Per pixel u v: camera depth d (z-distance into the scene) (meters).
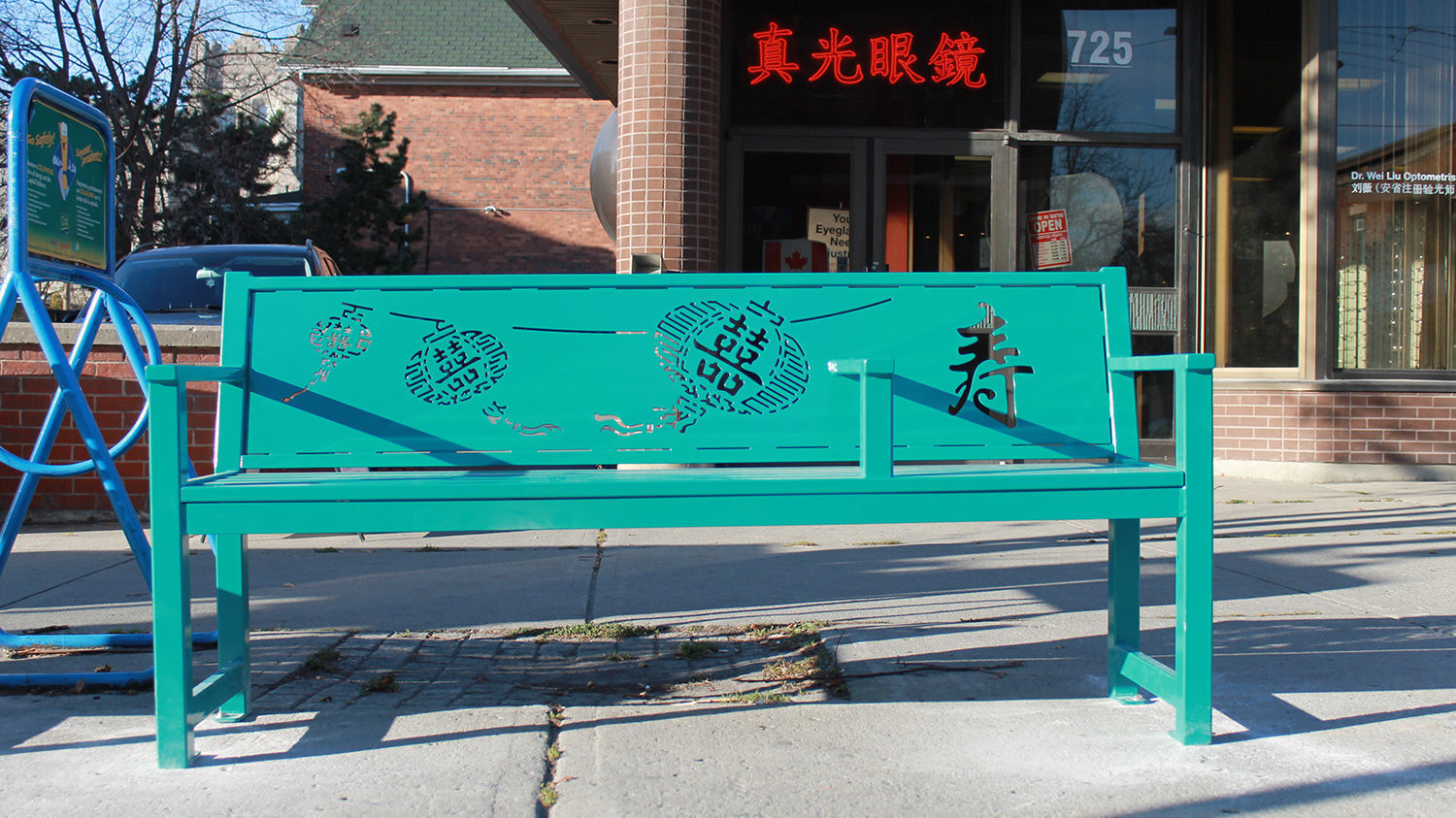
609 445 2.76
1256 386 8.33
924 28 8.35
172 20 19.12
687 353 2.80
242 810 2.15
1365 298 8.45
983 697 2.93
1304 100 8.35
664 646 3.55
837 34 8.31
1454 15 8.43
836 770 2.38
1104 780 2.32
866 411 2.51
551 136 26.89
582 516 2.44
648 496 2.45
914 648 3.44
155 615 2.38
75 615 3.89
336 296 2.81
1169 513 2.54
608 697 2.99
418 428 2.74
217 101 20.72
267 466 2.70
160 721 2.38
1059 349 2.86
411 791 2.25
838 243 8.30
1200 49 8.52
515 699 2.96
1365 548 5.24
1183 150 8.55
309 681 3.10
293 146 22.95
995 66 8.41
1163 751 2.49
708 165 7.39
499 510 2.43
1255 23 8.53
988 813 2.15
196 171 20.34
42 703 2.89
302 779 2.32
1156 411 8.67
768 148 8.24
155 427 2.37
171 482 2.37
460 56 26.94
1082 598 4.20
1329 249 8.27
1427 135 8.44
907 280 2.87
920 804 2.19
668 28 7.22
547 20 10.01
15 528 3.10
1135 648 2.89
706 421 2.78
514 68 26.48
